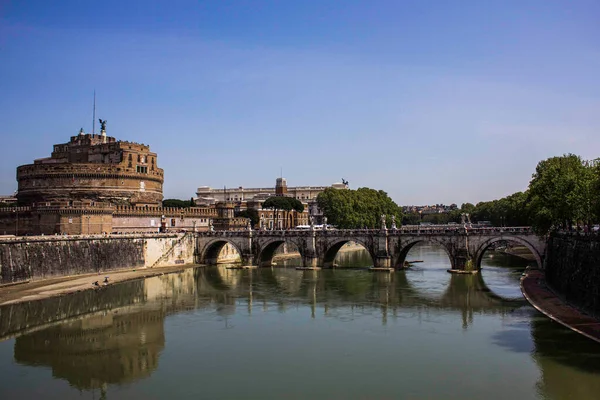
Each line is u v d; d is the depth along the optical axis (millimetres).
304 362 66438
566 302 93938
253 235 167750
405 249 149875
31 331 81875
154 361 67625
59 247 128375
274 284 127688
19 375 63312
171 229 189625
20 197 199625
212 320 88750
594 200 98000
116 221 171625
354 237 153875
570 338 73625
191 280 136250
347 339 76250
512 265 163125
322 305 99938
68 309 97062
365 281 130000
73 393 57906
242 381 60344
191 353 70688
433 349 70750
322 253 159000
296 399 55125
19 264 116250
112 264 145875
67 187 193250
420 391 56688
